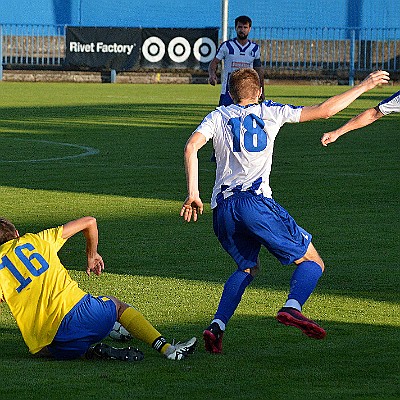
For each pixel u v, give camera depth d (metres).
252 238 14.17
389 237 22.95
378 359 13.42
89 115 58.28
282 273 19.28
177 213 25.98
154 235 22.94
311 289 14.00
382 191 30.11
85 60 101.75
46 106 65.00
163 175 33.41
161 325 15.32
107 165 35.91
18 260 13.05
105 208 26.66
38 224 24.23
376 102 72.31
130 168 35.06
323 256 20.81
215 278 18.72
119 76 102.62
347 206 27.36
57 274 13.14
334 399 11.53
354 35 102.94
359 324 15.49
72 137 45.84
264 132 14.05
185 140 44.94
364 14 103.94
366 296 17.45
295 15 105.06
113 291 17.58
